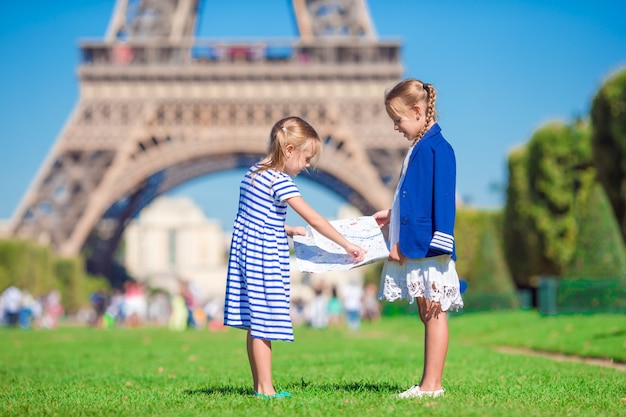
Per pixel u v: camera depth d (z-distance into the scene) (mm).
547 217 63562
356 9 89938
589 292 39875
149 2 90188
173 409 10391
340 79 85188
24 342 35094
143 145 85688
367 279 123812
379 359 21656
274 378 15266
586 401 10789
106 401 11547
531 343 28078
